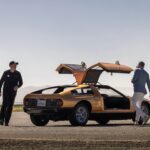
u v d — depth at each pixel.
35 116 17.23
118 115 17.61
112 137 11.48
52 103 16.41
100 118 17.25
